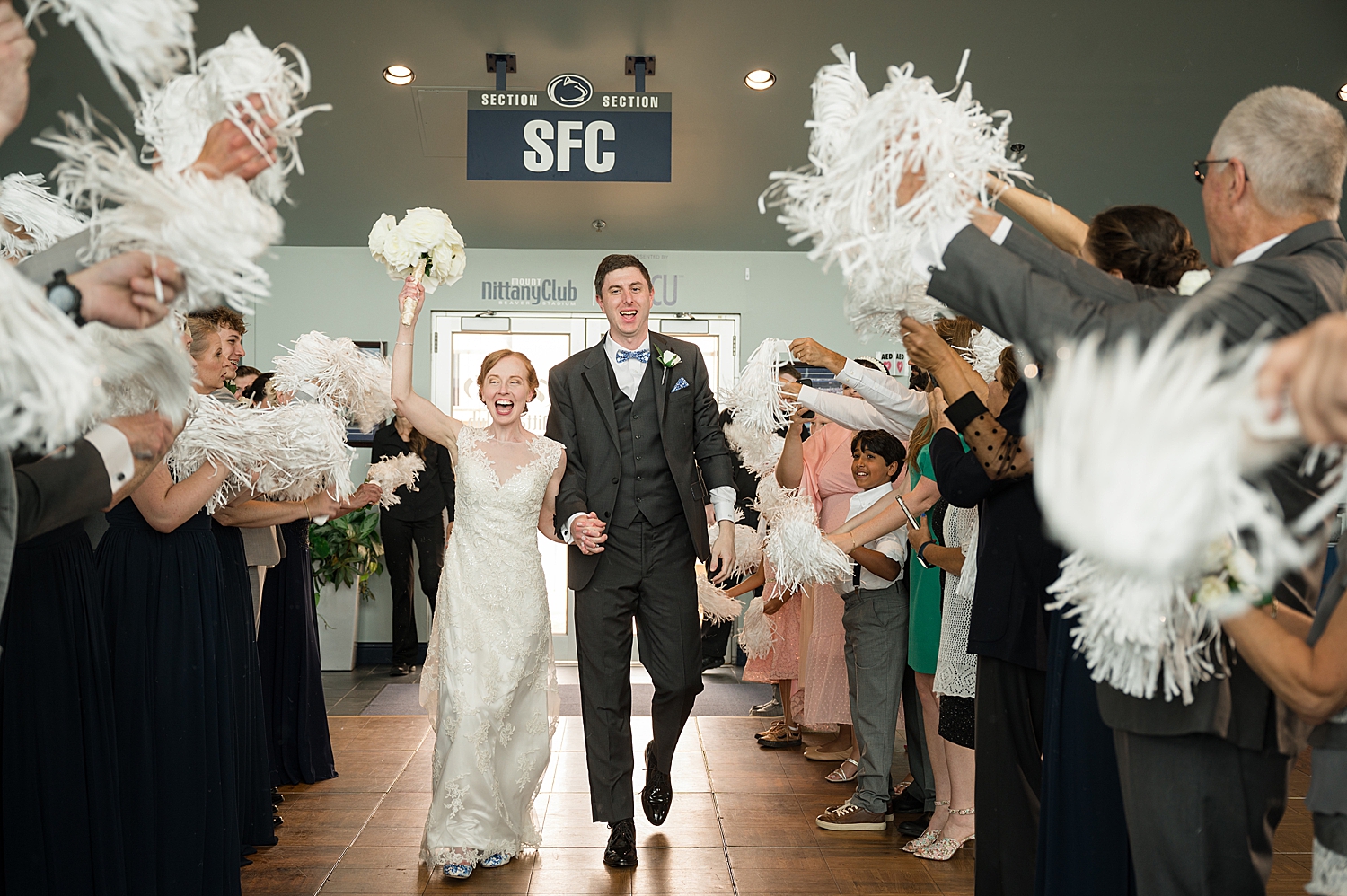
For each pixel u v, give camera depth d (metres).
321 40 5.25
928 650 3.23
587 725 3.31
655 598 3.35
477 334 7.48
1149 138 5.86
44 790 1.83
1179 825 1.39
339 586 6.92
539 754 3.32
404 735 4.92
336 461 2.60
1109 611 1.13
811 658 4.13
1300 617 1.29
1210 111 5.64
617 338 3.44
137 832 2.28
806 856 3.30
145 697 2.33
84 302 1.01
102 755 1.99
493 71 5.46
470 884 3.05
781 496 4.19
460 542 3.27
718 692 6.12
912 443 3.19
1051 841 1.84
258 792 3.32
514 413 3.32
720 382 7.51
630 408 3.37
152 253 1.01
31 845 1.80
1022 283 1.23
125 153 1.01
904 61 5.36
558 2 5.00
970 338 3.04
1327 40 5.14
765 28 5.19
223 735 2.56
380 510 6.98
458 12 5.05
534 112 5.20
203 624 2.48
